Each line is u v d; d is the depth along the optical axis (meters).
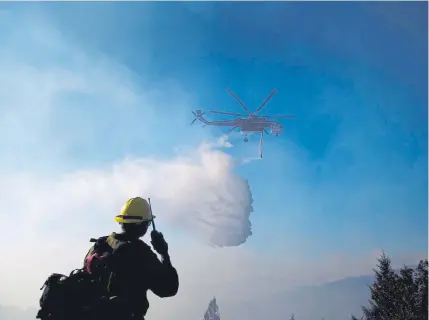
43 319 2.52
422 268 26.75
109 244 2.78
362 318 28.25
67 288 2.53
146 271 2.63
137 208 2.83
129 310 2.57
